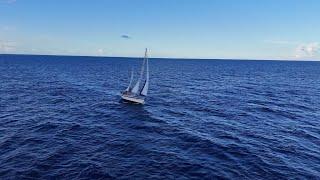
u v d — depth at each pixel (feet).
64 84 280.31
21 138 114.42
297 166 95.40
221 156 101.71
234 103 199.72
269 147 112.16
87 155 99.60
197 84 309.01
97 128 132.46
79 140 115.03
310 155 105.19
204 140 117.39
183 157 99.86
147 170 89.25
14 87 243.19
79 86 270.26
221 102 203.00
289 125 144.77
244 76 427.74
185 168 91.25
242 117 159.74
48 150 102.78
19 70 423.64
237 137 123.44
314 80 376.48
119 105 185.06
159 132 128.98
